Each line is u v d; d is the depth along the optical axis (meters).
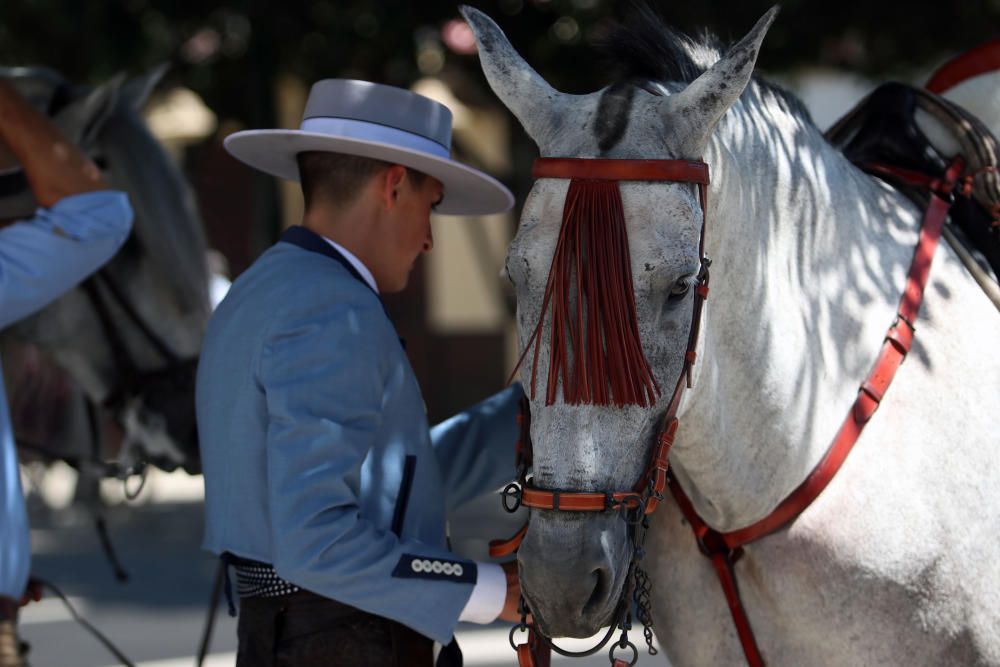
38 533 19.33
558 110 4.70
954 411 5.09
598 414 4.34
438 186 5.60
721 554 5.14
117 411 8.00
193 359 7.95
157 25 15.98
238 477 5.05
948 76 6.30
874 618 4.96
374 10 15.02
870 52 16.42
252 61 15.94
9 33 15.79
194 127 21.73
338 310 4.98
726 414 4.92
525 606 4.72
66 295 7.75
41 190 5.57
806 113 5.47
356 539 4.79
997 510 5.05
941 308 5.25
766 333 4.94
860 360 5.12
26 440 8.23
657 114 4.56
